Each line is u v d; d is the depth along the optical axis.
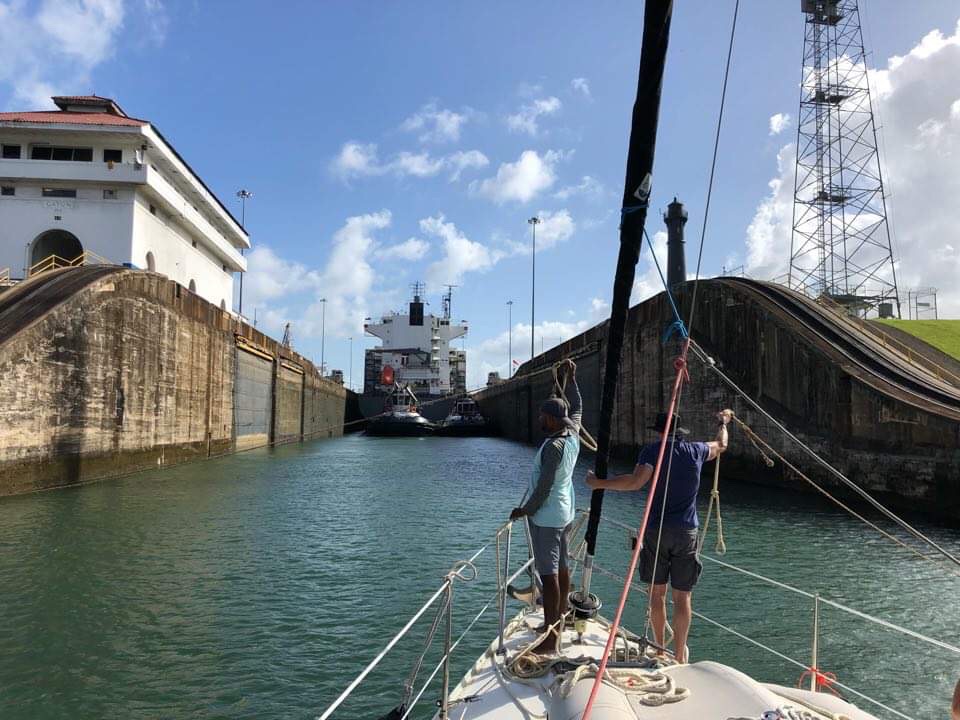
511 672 4.06
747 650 9.41
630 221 3.32
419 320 91.81
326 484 27.31
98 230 37.31
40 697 7.75
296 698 7.86
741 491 24.78
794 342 25.23
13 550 14.28
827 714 3.02
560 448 4.48
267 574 12.99
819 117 40.75
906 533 16.95
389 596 11.74
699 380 31.52
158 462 31.38
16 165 36.38
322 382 75.38
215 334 40.12
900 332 35.25
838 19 40.09
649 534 4.66
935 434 19.02
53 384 22.38
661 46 2.99
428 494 24.67
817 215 40.94
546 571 4.46
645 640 4.21
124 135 37.69
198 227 46.28
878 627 10.27
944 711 7.75
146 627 10.02
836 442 22.69
